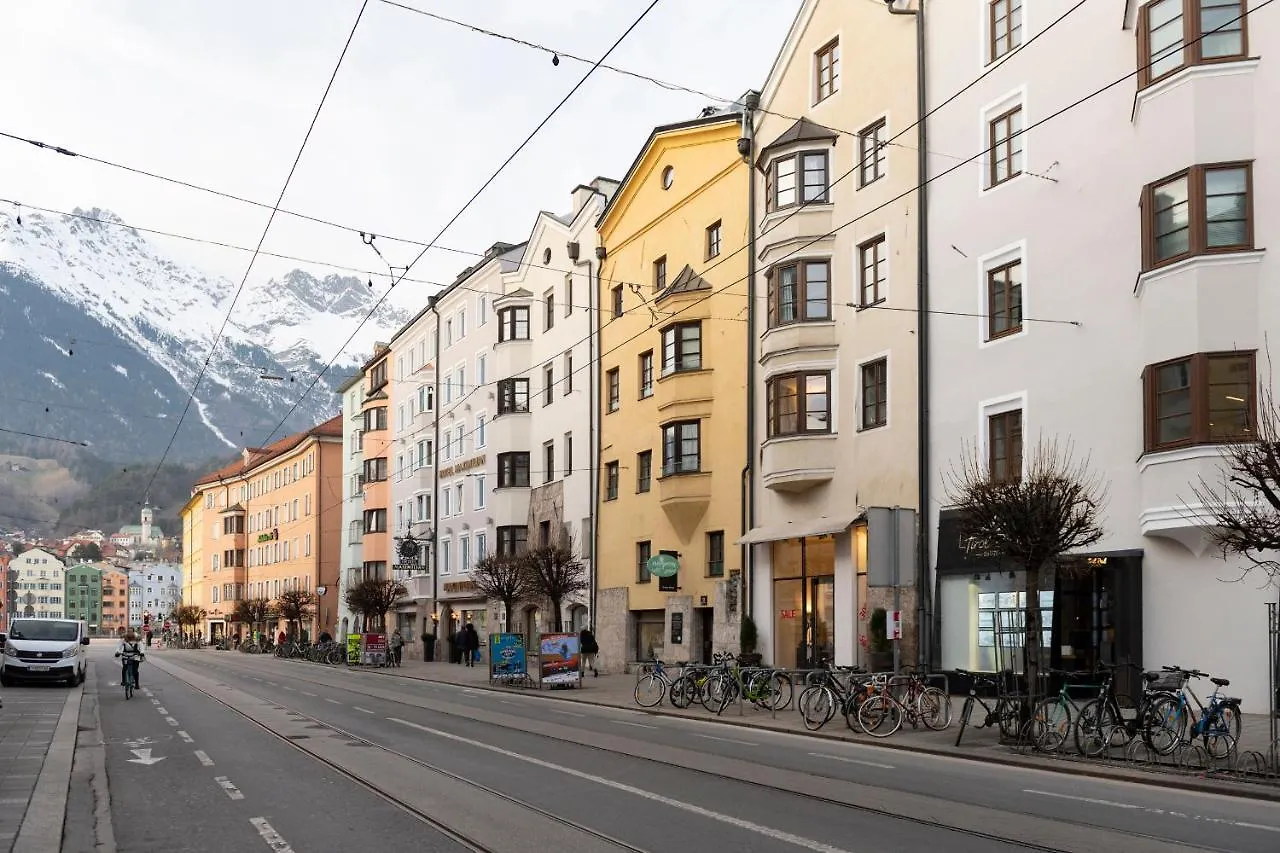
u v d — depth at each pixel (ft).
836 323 96.17
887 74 92.07
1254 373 61.36
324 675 141.08
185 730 65.05
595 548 137.90
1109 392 70.44
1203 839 31.63
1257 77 62.85
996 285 80.33
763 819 34.83
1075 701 51.42
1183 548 64.80
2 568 448.24
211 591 372.79
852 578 91.66
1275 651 46.29
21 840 32.86
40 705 82.99
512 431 162.61
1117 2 71.72
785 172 99.66
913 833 32.48
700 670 82.23
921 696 61.67
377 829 34.32
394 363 231.09
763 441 102.94
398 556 214.69
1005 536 55.31
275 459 312.71
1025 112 78.18
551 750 53.83
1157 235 66.08
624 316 134.21
